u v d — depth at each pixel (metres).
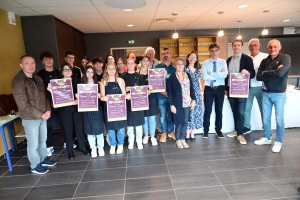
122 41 6.68
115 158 2.78
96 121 2.71
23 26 3.86
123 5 2.88
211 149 2.94
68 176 2.38
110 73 2.63
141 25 5.54
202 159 2.65
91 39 6.57
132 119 2.87
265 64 2.75
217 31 6.86
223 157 2.68
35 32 3.90
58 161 2.76
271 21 5.75
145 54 3.27
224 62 3.01
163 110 3.20
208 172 2.33
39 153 2.56
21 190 2.14
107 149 3.10
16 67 3.59
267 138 3.01
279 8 4.10
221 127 3.33
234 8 3.99
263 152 2.78
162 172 2.37
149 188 2.08
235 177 2.21
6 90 3.23
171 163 2.58
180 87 2.78
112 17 4.32
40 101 2.37
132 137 3.05
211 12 4.26
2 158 2.91
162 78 2.87
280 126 2.76
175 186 2.09
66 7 3.37
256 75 2.90
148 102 2.87
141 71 2.99
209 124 3.30
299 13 4.64
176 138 3.04
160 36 6.73
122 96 2.67
